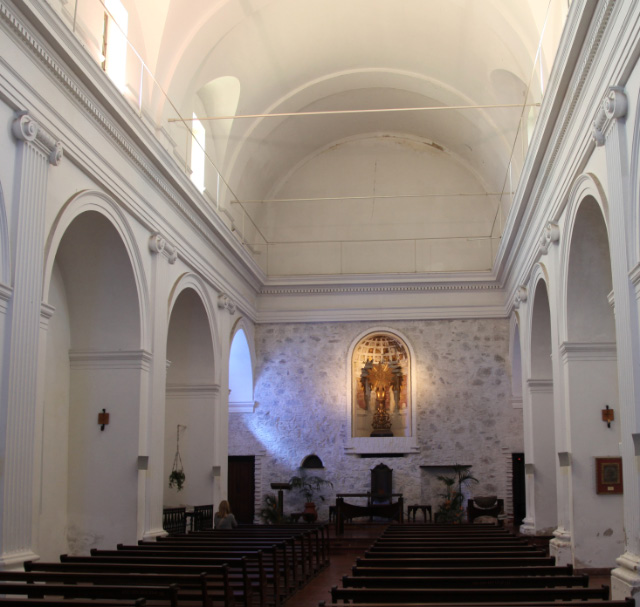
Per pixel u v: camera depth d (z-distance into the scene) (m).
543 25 11.32
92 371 11.62
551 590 5.58
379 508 17.48
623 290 7.76
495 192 20.28
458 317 19.91
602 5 7.82
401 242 20.86
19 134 8.09
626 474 7.82
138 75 11.98
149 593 5.80
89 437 11.49
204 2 12.76
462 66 15.90
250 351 19.81
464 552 8.38
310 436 19.78
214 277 15.85
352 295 20.31
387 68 17.62
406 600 5.58
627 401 7.72
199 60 13.71
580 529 10.82
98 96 9.70
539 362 15.20
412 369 19.83
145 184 11.84
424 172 21.16
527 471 15.47
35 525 8.40
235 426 19.95
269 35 15.03
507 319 19.88
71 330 11.71
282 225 21.17
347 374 20.00
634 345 7.54
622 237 7.77
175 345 15.77
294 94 17.53
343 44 16.64
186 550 9.02
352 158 21.27
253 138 17.64
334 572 12.70
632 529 7.65
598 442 10.95
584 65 8.82
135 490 11.33
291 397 20.00
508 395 19.50
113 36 11.41
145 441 11.76
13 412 7.85
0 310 7.80
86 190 9.77
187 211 13.70
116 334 11.67
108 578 6.67
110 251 11.15
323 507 19.42
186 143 14.18
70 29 8.66
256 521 19.45
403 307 20.06
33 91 8.40
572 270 10.88
